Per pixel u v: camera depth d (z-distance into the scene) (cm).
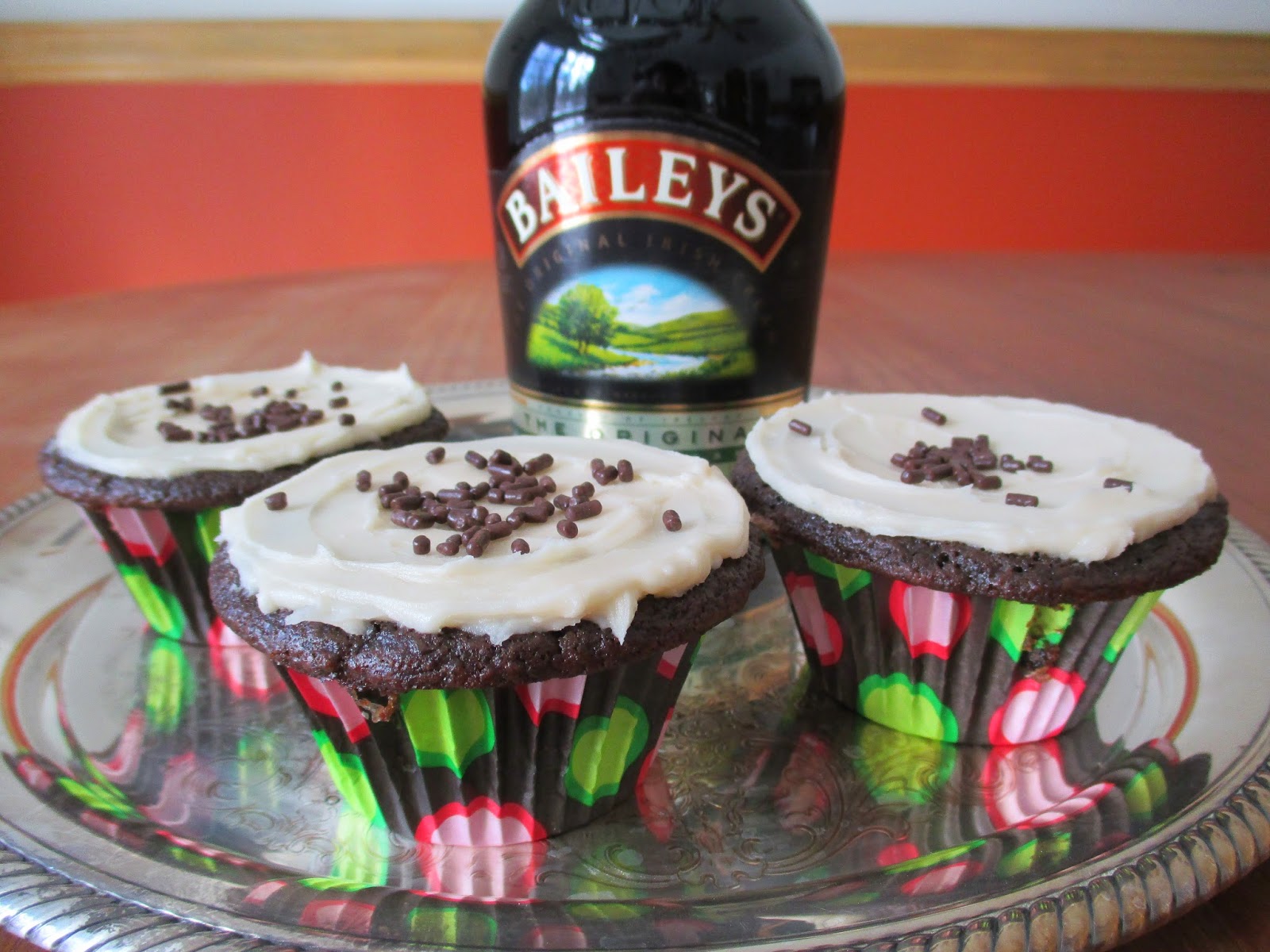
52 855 13
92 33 50
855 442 19
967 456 18
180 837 15
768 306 21
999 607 16
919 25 53
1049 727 17
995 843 14
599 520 16
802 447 19
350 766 15
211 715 18
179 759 17
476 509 16
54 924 12
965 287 44
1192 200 56
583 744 15
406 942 12
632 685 15
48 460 20
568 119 20
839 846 15
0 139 51
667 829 15
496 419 27
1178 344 35
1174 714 16
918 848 15
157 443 20
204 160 53
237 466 19
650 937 13
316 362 24
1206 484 17
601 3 20
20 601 21
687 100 20
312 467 18
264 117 53
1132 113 54
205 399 22
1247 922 13
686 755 17
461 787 15
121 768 16
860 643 17
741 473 19
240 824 15
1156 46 53
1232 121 55
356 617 14
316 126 53
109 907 13
